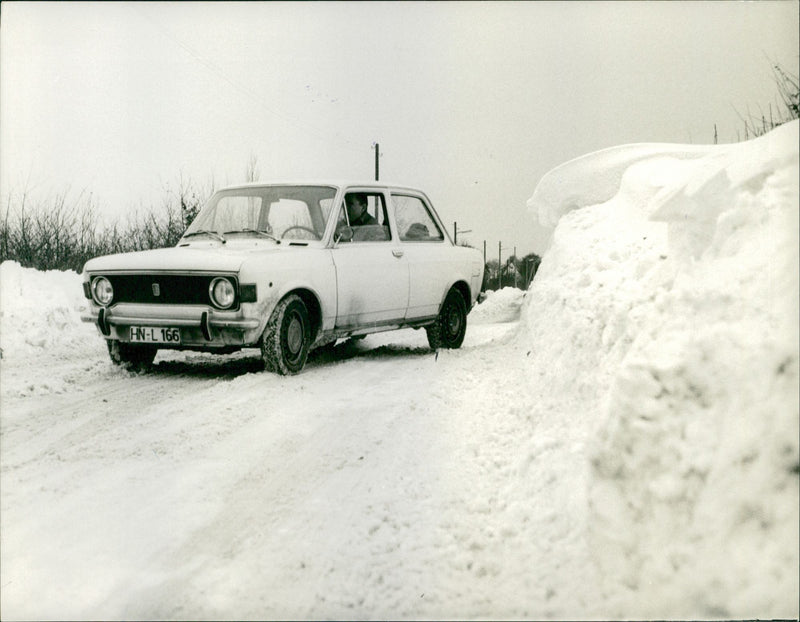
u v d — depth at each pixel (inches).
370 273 297.1
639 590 101.6
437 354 318.3
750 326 104.7
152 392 241.8
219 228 302.8
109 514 144.0
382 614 107.0
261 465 169.6
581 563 112.0
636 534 104.0
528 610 105.3
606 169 271.0
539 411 174.2
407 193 335.3
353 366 287.6
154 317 255.4
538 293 241.4
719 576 94.8
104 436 192.7
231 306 246.4
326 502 146.9
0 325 335.0
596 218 245.0
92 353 332.2
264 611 109.0
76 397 235.8
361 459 170.9
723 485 97.8
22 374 271.9
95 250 592.7
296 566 121.7
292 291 267.6
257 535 133.9
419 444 176.2
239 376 258.1
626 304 161.9
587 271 202.8
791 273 106.1
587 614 102.5
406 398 223.9
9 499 151.9
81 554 127.6
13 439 190.9
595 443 111.3
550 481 137.0
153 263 255.1
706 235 129.8
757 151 134.0
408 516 137.4
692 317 113.1
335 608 109.2
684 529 99.4
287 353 261.3
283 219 295.0
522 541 123.9
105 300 265.9
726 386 102.3
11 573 120.7
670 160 253.6
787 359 99.3
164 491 155.1
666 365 107.0
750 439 97.8
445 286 340.2
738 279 110.8
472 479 151.7
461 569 118.5
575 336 179.6
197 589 115.5
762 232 115.5
